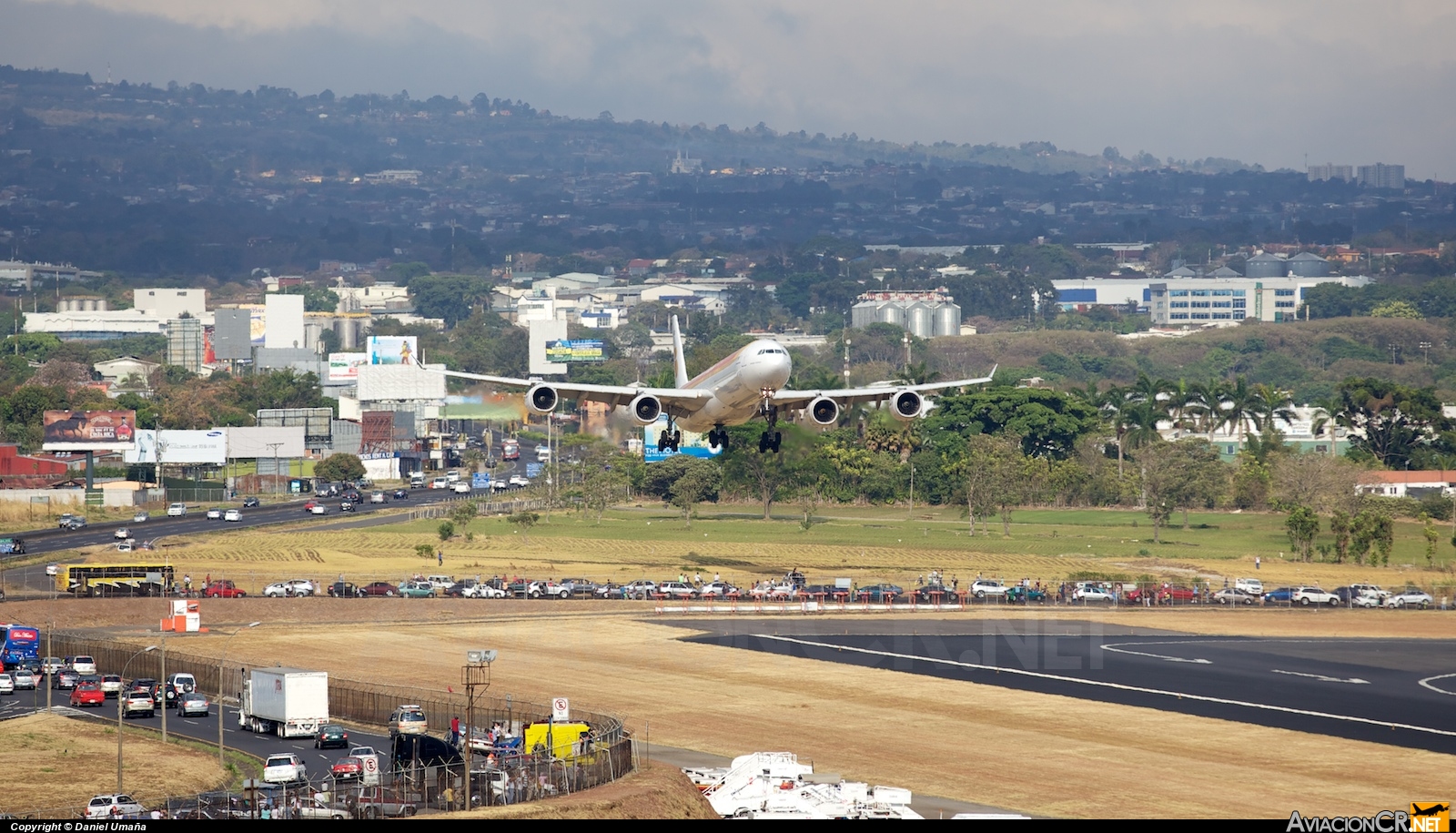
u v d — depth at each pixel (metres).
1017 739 157.38
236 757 152.12
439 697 170.50
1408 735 161.38
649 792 125.31
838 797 126.56
